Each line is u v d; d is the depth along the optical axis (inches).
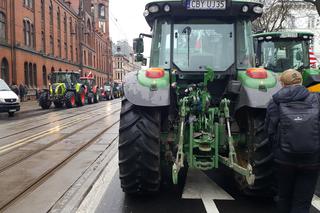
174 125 209.8
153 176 196.4
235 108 206.2
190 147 193.6
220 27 214.2
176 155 200.5
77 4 2640.3
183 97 206.4
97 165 292.7
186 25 214.7
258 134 188.7
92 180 249.1
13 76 1347.2
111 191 223.6
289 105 146.2
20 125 574.9
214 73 211.9
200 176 252.1
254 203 199.3
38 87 1569.9
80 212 189.6
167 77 199.3
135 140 192.4
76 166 289.7
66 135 451.2
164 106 192.7
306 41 472.4
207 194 214.7
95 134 458.9
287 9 994.1
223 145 199.2
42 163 298.5
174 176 182.7
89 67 2618.1
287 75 151.9
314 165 145.8
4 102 733.3
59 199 211.0
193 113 200.7
